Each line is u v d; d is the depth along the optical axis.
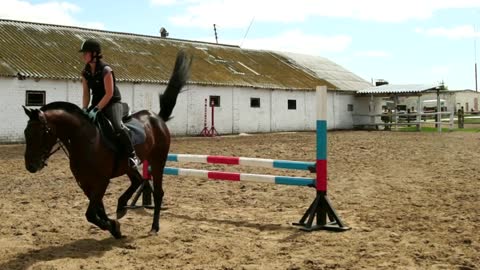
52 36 29.70
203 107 31.45
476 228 7.28
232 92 33.09
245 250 6.25
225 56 39.25
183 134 30.48
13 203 9.32
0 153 18.80
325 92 7.46
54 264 5.64
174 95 7.81
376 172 13.44
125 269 5.49
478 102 59.47
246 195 10.29
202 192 10.62
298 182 7.84
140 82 27.94
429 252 6.06
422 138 26.84
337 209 8.81
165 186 11.36
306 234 7.11
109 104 6.43
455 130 35.47
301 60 46.84
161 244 6.56
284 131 36.72
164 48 35.44
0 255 5.98
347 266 5.55
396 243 6.53
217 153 18.88
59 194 10.28
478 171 13.41
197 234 7.10
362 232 7.20
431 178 12.28
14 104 23.52
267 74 38.34
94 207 6.20
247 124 34.16
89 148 6.08
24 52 26.06
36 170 5.79
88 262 5.74
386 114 38.22
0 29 27.95
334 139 26.34
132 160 6.36
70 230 7.29
